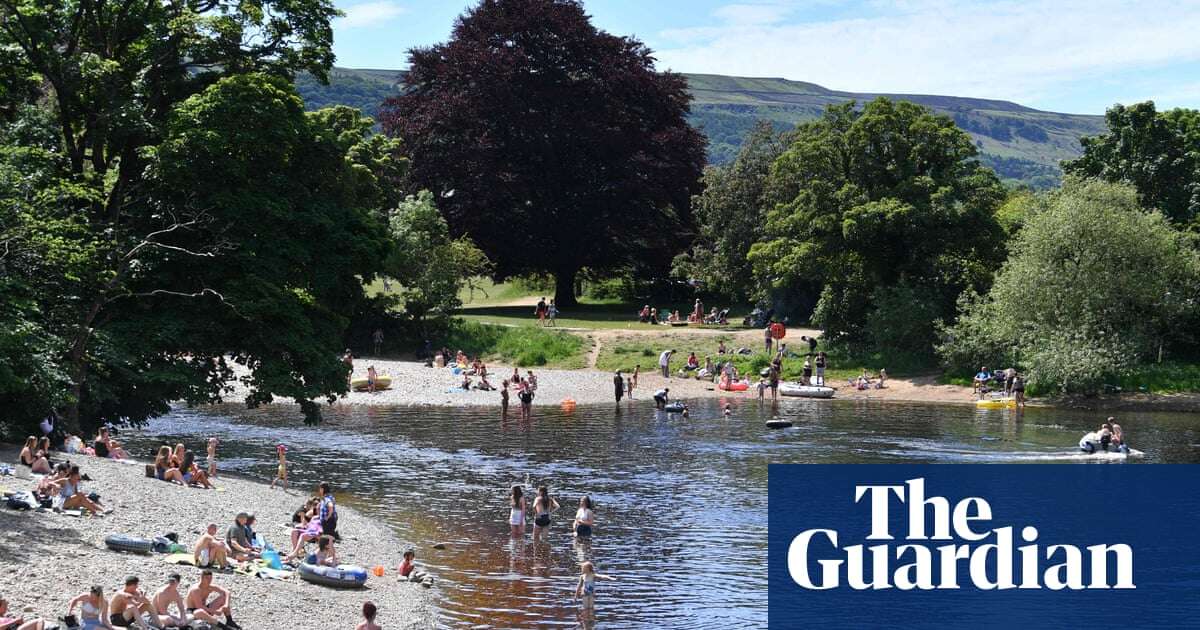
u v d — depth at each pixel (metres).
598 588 31.92
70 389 44.31
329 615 27.34
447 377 85.88
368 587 30.67
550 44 120.88
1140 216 79.81
